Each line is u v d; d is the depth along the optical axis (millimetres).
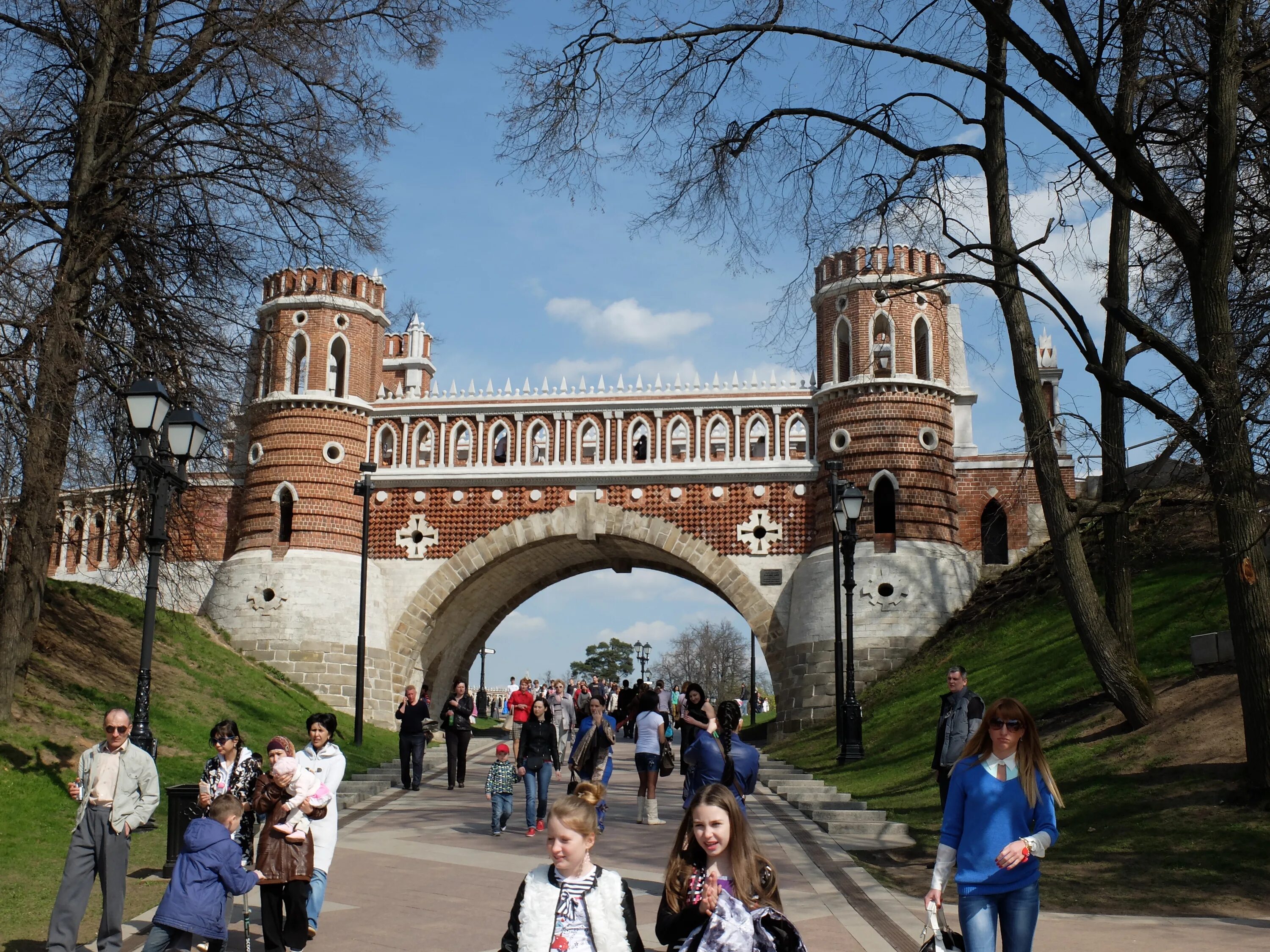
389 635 42656
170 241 24844
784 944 6398
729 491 41875
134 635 32656
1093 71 17172
